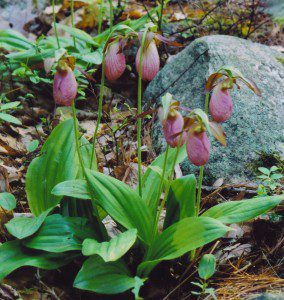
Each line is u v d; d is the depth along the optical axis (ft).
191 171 3.78
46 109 4.84
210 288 2.57
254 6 5.56
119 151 4.04
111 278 2.51
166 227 2.89
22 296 2.62
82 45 5.15
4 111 4.47
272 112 3.93
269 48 4.47
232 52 4.20
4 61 4.81
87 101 4.96
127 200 2.68
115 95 5.11
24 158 3.90
